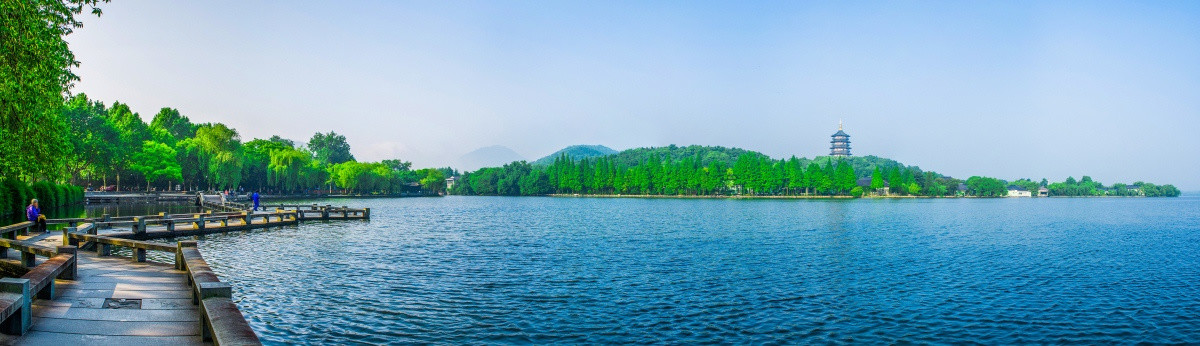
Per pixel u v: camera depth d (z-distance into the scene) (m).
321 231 43.81
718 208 103.62
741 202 143.50
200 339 10.37
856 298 21.30
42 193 52.84
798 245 38.25
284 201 113.19
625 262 29.41
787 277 25.42
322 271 25.45
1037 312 19.56
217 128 105.94
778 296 21.48
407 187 197.12
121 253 28.44
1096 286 24.09
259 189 133.25
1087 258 33.12
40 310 12.01
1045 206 139.25
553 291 21.91
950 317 18.81
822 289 22.84
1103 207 134.38
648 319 18.11
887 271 27.38
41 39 19.30
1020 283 24.59
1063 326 18.00
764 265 28.88
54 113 22.64
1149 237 48.03
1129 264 30.78
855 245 38.81
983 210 106.00
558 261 29.52
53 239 27.30
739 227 53.94
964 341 16.44
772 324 17.72
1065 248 38.62
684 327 17.28
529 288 22.41
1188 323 18.45
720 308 19.56
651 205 120.31
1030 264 30.33
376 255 30.92
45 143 22.98
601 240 40.28
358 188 160.25
